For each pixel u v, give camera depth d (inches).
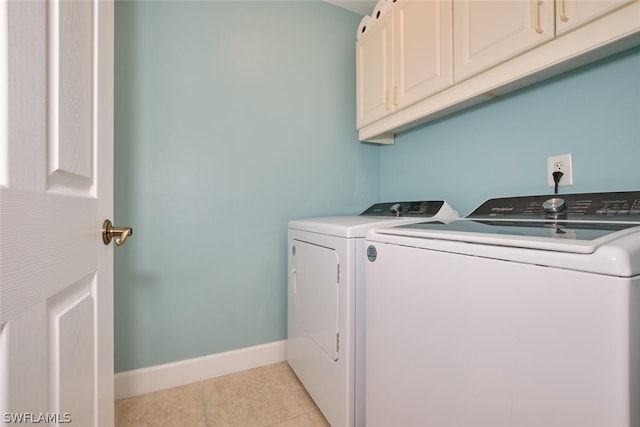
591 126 43.3
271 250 72.8
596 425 20.1
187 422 53.0
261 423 52.9
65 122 22.9
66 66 23.0
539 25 37.6
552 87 47.7
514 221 42.6
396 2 61.9
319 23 78.0
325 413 51.2
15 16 16.6
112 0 33.6
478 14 45.1
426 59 54.6
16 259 16.1
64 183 23.1
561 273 21.8
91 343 27.7
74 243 23.8
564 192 46.2
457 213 60.7
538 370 23.0
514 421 24.4
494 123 56.6
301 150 76.0
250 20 69.7
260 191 71.5
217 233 67.2
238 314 69.7
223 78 67.1
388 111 65.1
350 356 44.9
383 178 85.7
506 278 25.0
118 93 57.8
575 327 21.1
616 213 36.1
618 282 19.2
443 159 67.4
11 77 16.2
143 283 60.9
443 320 30.3
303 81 76.0
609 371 19.6
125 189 58.7
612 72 41.1
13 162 16.3
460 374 28.6
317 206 78.1
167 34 61.7
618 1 31.0
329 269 50.0
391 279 37.4
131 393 59.7
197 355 65.9
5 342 15.1
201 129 65.1
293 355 66.9
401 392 35.8
